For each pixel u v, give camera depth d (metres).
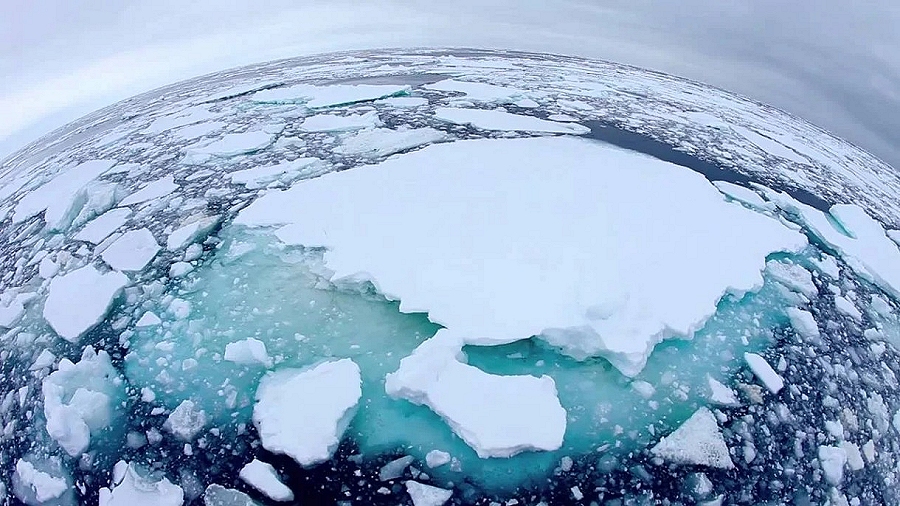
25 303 5.22
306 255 5.19
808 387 4.32
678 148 8.53
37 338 4.75
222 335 4.48
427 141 7.80
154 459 3.71
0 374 4.58
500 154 7.10
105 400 4.05
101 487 3.65
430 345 3.94
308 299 4.75
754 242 5.62
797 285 5.30
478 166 6.71
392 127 8.48
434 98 10.45
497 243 5.07
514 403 3.70
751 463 3.77
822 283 5.48
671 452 3.72
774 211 6.70
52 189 7.55
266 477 3.49
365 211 5.68
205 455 3.70
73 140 10.81
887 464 4.14
